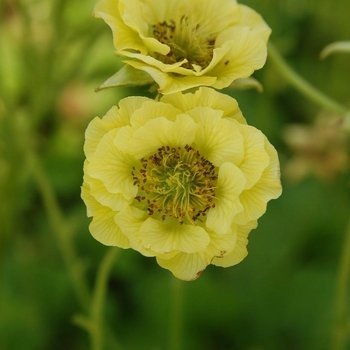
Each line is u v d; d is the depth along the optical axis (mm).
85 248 409
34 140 386
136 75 289
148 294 400
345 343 380
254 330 399
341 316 331
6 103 340
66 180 430
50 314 397
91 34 381
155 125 281
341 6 437
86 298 347
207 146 287
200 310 398
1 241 372
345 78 439
